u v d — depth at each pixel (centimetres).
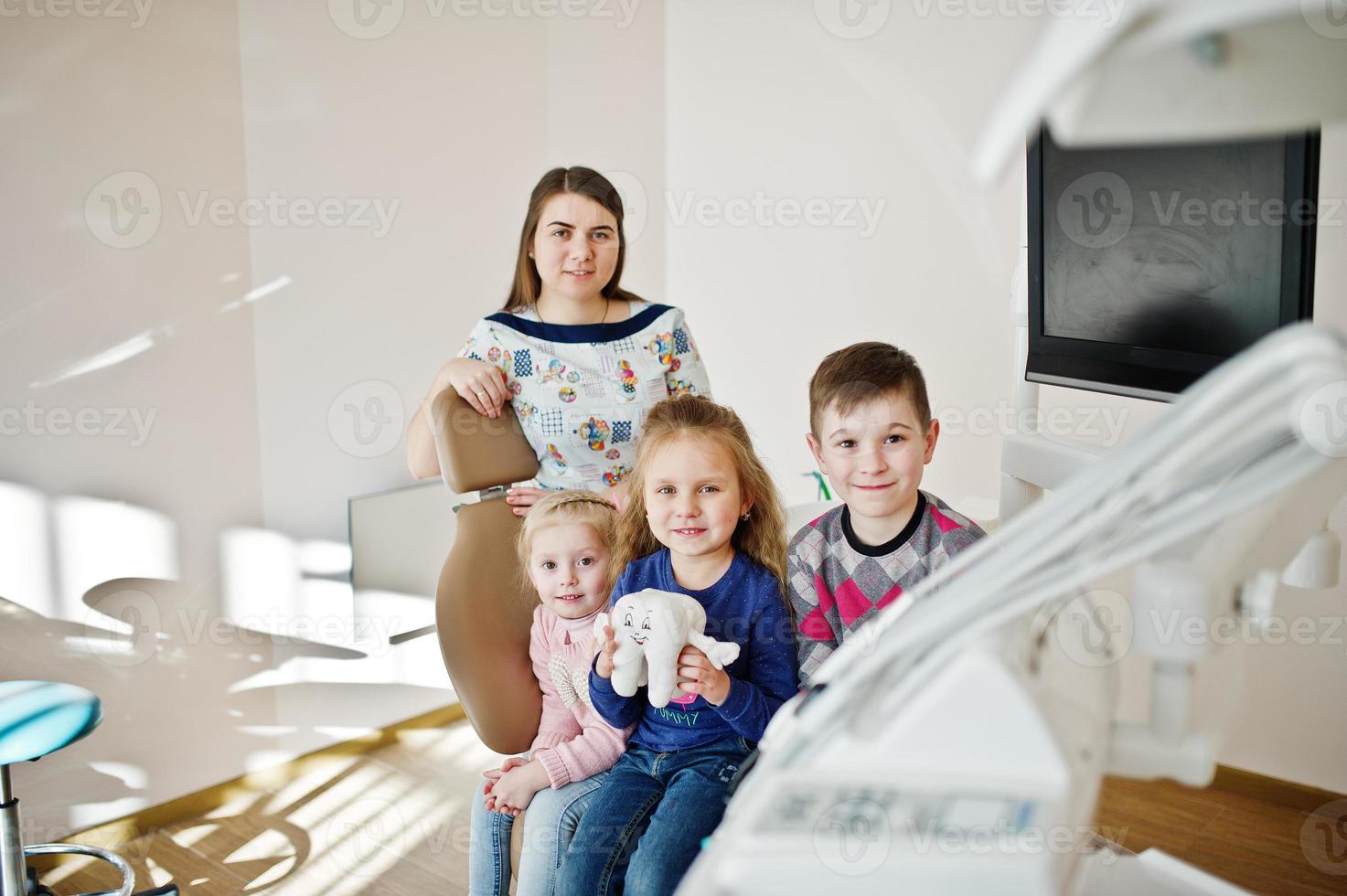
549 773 138
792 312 314
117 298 224
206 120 233
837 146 295
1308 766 234
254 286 245
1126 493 65
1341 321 217
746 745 135
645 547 147
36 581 218
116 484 228
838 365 129
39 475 217
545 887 131
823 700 70
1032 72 44
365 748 279
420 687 290
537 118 297
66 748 227
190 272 235
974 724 64
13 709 183
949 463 284
